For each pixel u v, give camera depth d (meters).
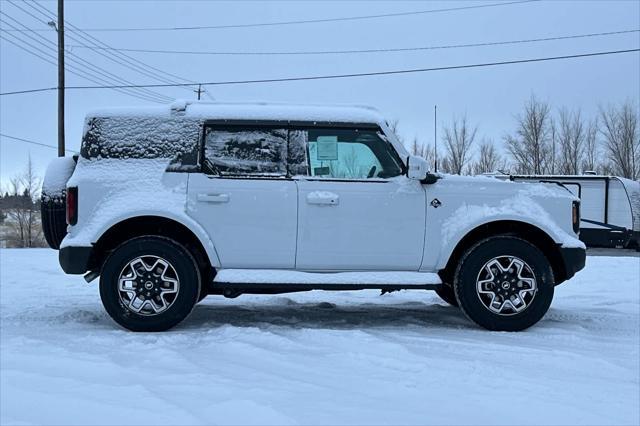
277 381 3.43
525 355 4.13
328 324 5.46
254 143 5.08
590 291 8.09
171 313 4.85
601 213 18.86
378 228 5.01
